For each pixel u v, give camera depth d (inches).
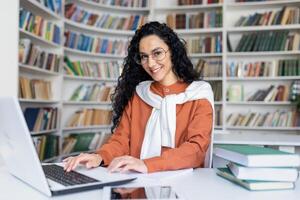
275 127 172.2
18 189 37.4
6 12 116.7
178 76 65.1
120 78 70.7
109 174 42.4
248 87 184.1
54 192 34.3
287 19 173.0
